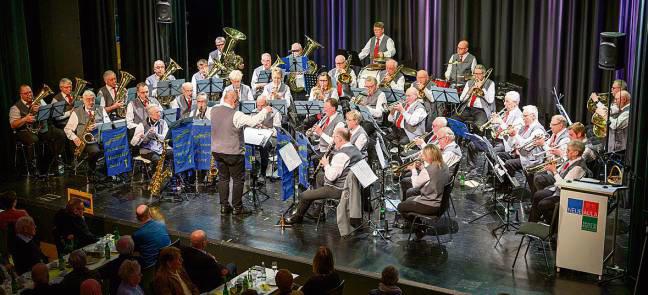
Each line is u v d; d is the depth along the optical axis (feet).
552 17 39.58
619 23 37.47
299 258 25.82
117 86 38.34
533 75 40.73
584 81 39.14
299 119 37.29
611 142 32.37
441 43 42.98
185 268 22.44
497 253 25.88
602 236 23.21
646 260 21.74
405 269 24.77
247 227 28.91
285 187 29.58
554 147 29.22
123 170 33.71
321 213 29.27
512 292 22.95
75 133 34.83
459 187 32.94
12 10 38.68
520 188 32.55
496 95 39.50
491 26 41.27
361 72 42.68
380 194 28.96
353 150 27.45
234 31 42.57
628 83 37.45
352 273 24.59
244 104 33.76
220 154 29.60
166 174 32.45
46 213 31.76
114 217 30.14
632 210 23.43
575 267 23.76
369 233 27.91
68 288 21.47
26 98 36.04
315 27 46.52
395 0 44.01
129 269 20.97
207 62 42.75
